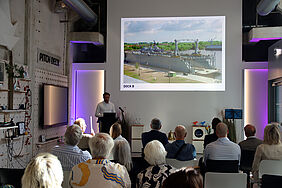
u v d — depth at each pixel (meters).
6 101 5.27
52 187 1.71
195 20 7.95
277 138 3.65
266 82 7.81
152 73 8.02
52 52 7.40
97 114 7.43
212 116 7.80
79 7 6.94
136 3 8.12
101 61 9.04
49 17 7.20
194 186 1.28
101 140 2.51
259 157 3.73
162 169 2.50
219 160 3.40
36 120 6.42
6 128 4.84
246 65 7.75
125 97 8.07
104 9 8.91
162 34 8.04
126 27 8.15
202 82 7.87
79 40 8.29
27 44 6.08
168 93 7.95
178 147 4.00
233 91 7.77
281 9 6.72
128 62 8.11
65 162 3.14
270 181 2.85
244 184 2.93
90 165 2.38
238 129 7.66
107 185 2.32
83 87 8.48
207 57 7.87
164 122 7.93
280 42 6.39
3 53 5.29
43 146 6.71
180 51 7.96
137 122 7.99
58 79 7.63
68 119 8.23
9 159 5.30
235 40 7.79
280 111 7.01
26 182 1.70
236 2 7.81
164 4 8.05
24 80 5.84
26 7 6.12
